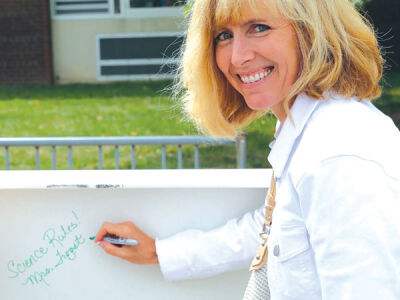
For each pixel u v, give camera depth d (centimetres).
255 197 164
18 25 1064
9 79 1080
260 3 106
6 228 165
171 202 164
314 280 104
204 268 159
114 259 168
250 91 114
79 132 691
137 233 161
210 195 164
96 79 1102
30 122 740
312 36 105
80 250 167
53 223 165
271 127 666
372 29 121
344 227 91
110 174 172
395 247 89
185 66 132
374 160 93
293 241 105
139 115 761
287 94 112
